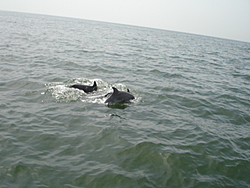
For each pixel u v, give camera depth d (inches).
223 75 946.7
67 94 531.2
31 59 847.1
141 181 269.6
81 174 271.0
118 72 795.4
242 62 1459.2
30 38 1434.5
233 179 293.0
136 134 378.3
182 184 273.0
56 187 247.4
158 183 270.1
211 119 474.6
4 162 279.0
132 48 1565.0
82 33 2466.8
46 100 487.5
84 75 714.8
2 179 251.3
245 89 738.8
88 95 542.9
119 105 498.9
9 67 701.9
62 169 276.7
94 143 341.1
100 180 264.5
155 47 1836.9
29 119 397.4
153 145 346.9
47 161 289.4
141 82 695.1
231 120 479.5
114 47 1504.7
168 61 1156.5
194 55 1599.4
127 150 329.1
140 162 306.3
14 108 433.4
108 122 412.5
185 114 486.3
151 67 939.3
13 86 547.8
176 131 404.5
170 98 573.6
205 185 275.0
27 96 498.0
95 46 1441.9
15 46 1067.9
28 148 313.9
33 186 245.0
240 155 348.5
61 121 400.8
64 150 317.1
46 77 647.1
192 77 840.3
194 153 339.9
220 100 597.3
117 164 297.4
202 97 606.9
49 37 1638.8
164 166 302.8
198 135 397.4
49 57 919.7
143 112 473.7
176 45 2402.8
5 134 342.0
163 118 453.7
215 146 366.3
